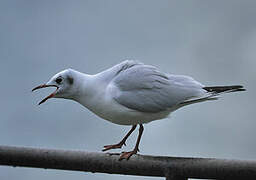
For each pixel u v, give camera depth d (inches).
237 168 227.0
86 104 329.7
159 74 327.3
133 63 334.6
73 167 250.7
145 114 321.1
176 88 322.3
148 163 244.4
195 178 240.1
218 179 233.9
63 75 328.5
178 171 238.5
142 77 321.4
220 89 317.1
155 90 319.9
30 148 249.0
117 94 316.8
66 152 249.3
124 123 333.1
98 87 322.0
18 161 250.5
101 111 326.6
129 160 245.8
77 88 326.6
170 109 325.1
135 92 317.7
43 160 249.3
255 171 223.0
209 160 233.6
